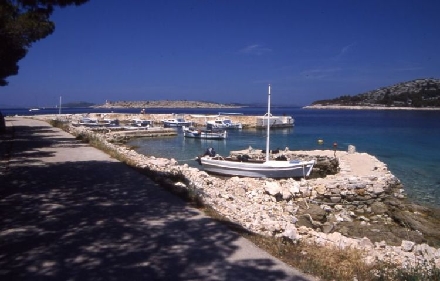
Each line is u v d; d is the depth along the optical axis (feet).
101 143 74.59
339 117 431.84
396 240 39.45
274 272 17.40
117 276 16.60
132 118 304.09
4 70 84.58
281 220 42.39
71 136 92.94
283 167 73.00
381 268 19.92
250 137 188.44
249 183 65.16
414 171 91.04
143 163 64.28
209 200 37.76
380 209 55.21
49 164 48.21
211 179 63.77
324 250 22.50
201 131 178.29
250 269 17.66
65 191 32.96
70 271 17.01
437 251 32.83
